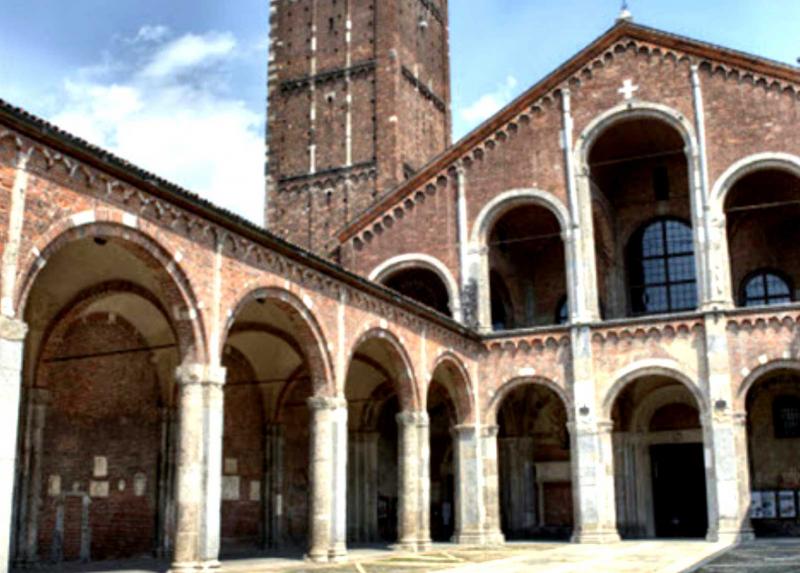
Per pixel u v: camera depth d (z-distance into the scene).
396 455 47.97
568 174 42.88
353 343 32.16
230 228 26.22
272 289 28.06
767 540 38.69
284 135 58.56
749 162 40.09
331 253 47.25
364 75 57.69
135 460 32.06
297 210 57.03
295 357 38.50
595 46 43.50
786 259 45.41
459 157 45.22
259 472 39.22
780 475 43.28
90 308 29.88
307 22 60.12
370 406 44.78
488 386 42.00
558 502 46.91
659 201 47.44
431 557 31.88
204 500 24.38
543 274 49.84
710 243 39.72
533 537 46.50
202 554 24.08
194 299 24.67
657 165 47.75
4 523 18.53
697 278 39.72
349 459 44.28
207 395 24.84
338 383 31.02
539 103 44.16
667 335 39.53
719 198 40.22
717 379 38.12
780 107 40.22
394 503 47.19
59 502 28.97
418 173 45.59
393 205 46.06
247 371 38.62
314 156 57.50
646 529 44.34
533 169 43.66
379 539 44.84
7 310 19.08
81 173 21.31
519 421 47.72
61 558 28.84
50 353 28.61
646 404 45.62
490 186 44.34
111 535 30.80
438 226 44.97
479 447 41.25
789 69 40.06
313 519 30.06
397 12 58.41
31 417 27.98
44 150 20.28
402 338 35.59
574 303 41.38
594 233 46.72
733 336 38.47
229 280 26.17
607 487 39.25
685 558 29.48
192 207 24.59
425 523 35.91
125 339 31.89
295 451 41.47
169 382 33.53
